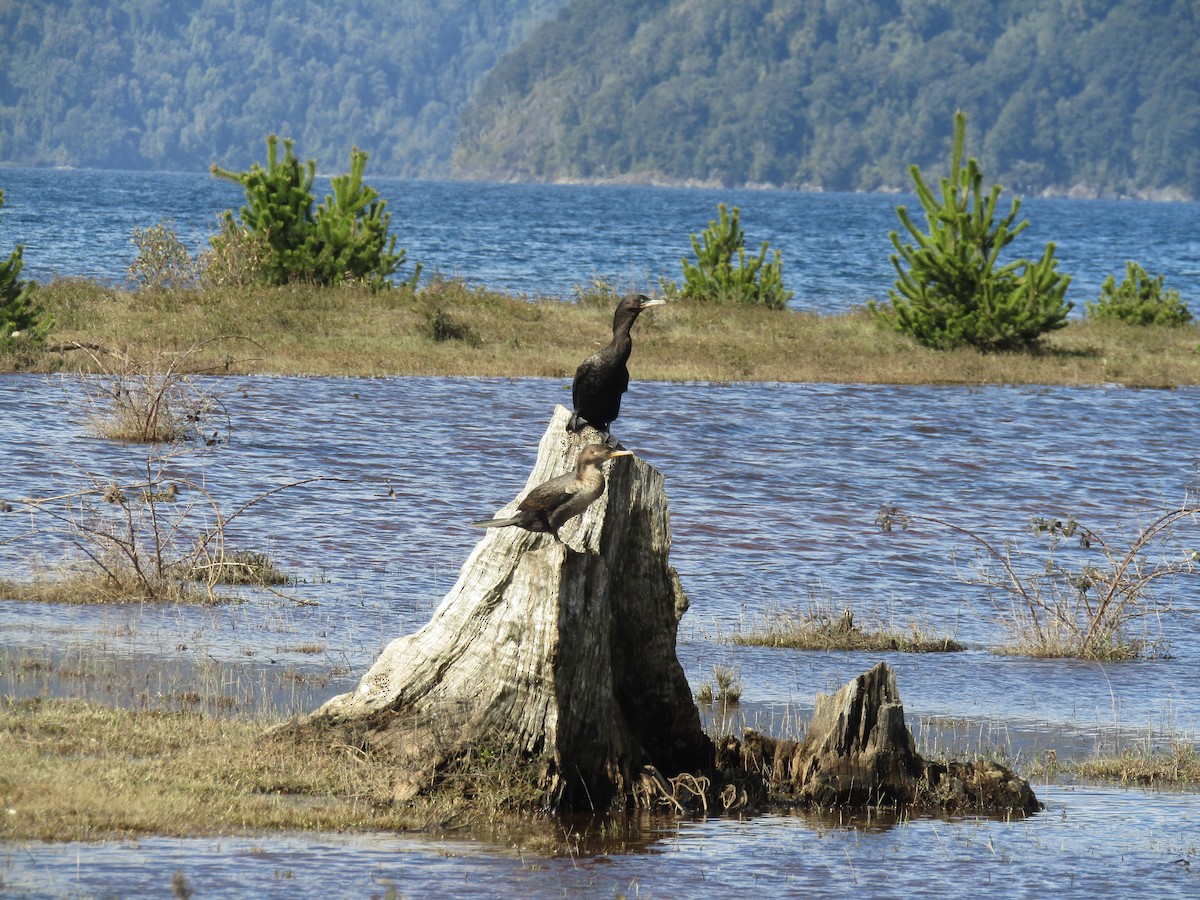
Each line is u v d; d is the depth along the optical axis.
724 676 31.92
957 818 25.61
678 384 81.62
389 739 25.22
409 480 53.38
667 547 25.97
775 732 29.22
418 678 25.61
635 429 66.19
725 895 20.97
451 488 52.47
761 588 41.59
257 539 43.84
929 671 34.84
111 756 24.33
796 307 131.88
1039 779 27.78
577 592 24.42
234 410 65.44
